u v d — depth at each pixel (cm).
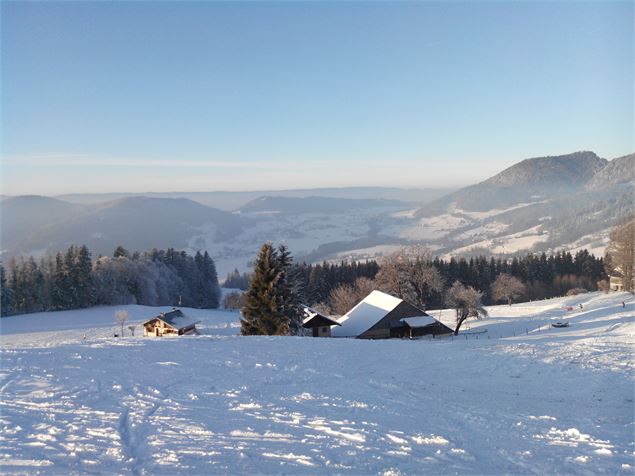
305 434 1342
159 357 2447
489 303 10581
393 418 1531
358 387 1972
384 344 2995
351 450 1221
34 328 7362
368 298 6112
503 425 1482
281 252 4494
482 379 2169
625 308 6556
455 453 1224
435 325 5694
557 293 11138
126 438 1290
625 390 1945
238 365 2316
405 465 1139
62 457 1151
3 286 8812
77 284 9044
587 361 2430
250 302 4166
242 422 1444
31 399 1659
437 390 1972
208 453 1185
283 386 1945
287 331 4134
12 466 1093
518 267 11581
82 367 2177
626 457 1208
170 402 1653
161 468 1092
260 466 1112
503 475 1094
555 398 1850
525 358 2533
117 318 7531
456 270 10825
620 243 8425
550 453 1235
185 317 6256
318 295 10212
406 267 7762
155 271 10662
